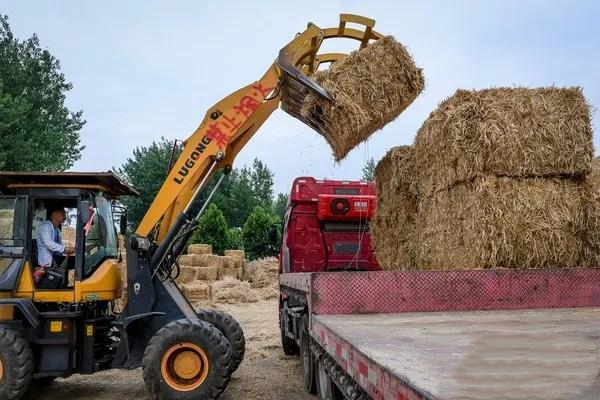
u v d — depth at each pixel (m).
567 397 1.68
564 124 4.88
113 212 7.20
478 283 4.42
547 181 4.91
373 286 4.37
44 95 32.28
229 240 30.28
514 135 4.81
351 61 6.00
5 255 6.07
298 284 5.93
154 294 6.28
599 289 4.48
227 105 6.73
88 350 6.19
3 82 29.89
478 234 4.81
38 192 6.21
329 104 5.91
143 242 6.22
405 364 2.25
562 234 4.82
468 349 2.61
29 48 32.97
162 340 5.67
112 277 6.49
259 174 56.72
